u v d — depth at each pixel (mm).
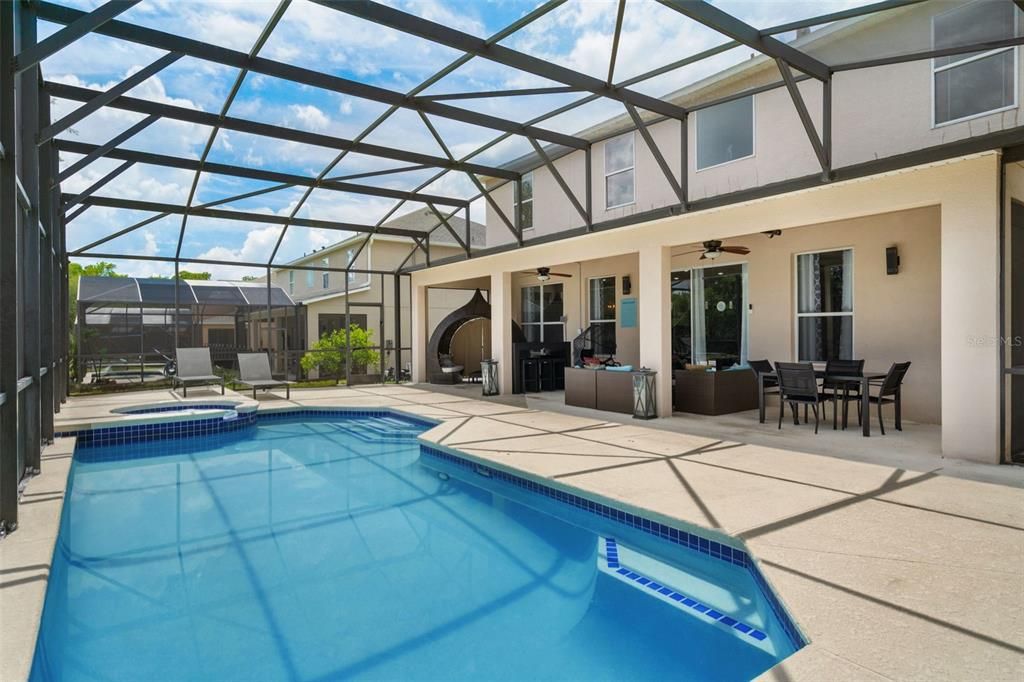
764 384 8211
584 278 12805
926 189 5375
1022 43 4582
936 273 7227
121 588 3701
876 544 3299
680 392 8789
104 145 6863
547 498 4992
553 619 3275
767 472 4969
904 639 2307
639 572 3926
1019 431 5480
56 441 6914
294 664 2836
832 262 8336
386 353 15109
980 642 2277
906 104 7172
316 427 9336
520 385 11602
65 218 9664
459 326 14234
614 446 6184
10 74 3799
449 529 4762
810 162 8172
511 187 13453
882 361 7738
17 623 2562
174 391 11984
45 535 3670
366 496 5684
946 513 3807
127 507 5340
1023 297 5555
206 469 6766
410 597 3562
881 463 5312
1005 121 6375
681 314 10680
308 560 4137
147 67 5609
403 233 13188
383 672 2764
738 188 9047
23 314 5102
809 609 2561
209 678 2717
